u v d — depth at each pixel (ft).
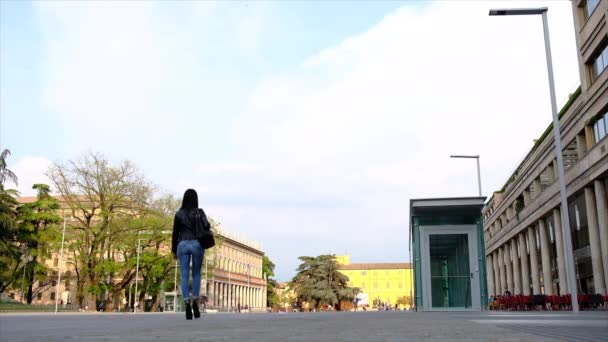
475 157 149.18
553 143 155.12
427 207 78.23
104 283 215.10
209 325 26.53
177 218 34.65
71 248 203.72
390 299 495.82
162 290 245.86
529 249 197.67
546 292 175.52
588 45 127.13
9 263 196.95
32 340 15.67
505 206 233.55
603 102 118.62
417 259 80.07
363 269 504.43
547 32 68.95
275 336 17.34
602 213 124.67
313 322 29.71
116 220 202.80
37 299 305.32
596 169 123.65
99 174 200.23
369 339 15.53
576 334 17.70
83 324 29.99
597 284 128.67
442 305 79.97
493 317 39.93
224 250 395.34
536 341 14.37
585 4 131.13
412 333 18.34
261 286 485.15
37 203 227.40
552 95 67.26
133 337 17.12
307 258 334.85
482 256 77.92
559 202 152.56
